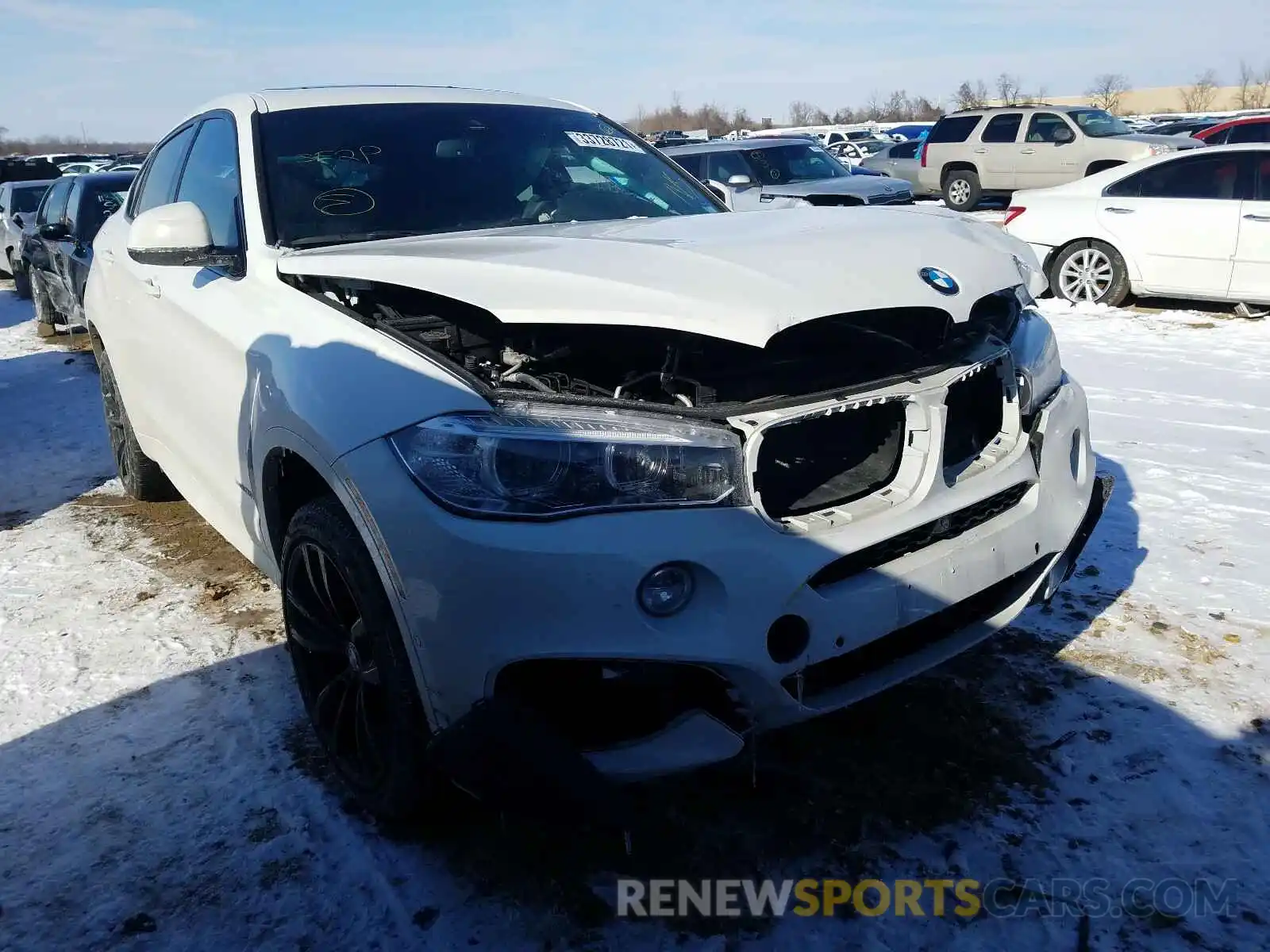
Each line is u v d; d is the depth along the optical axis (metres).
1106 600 3.50
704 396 2.19
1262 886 2.21
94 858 2.44
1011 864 2.30
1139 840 2.36
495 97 3.93
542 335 2.35
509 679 2.09
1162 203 8.55
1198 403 5.82
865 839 2.39
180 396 3.40
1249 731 2.73
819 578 2.17
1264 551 3.82
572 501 2.03
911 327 2.51
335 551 2.32
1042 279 3.00
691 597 2.06
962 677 3.05
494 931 2.17
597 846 2.41
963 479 2.40
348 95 3.65
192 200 3.68
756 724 2.16
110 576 4.08
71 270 8.62
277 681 3.21
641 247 2.51
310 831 2.51
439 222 3.24
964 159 17.66
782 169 13.02
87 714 3.07
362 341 2.40
